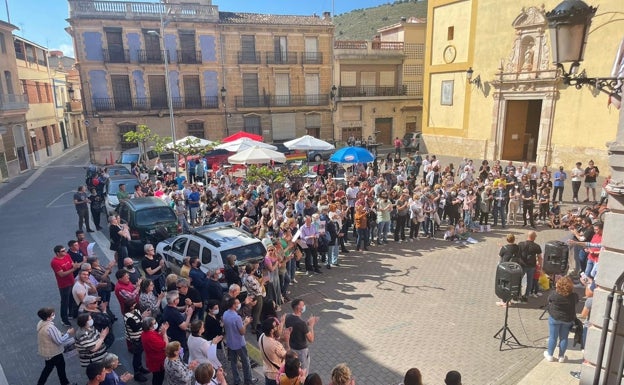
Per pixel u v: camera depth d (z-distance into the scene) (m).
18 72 31.62
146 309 7.32
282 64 36.03
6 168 27.86
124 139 33.34
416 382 4.66
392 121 40.75
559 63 5.21
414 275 11.30
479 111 25.92
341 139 39.03
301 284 10.87
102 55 31.88
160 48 33.03
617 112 19.28
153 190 17.28
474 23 25.38
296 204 13.34
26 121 32.12
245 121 36.16
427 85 29.56
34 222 16.88
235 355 6.76
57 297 10.06
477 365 7.30
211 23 33.66
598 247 9.01
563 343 7.16
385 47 40.09
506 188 15.54
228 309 6.70
